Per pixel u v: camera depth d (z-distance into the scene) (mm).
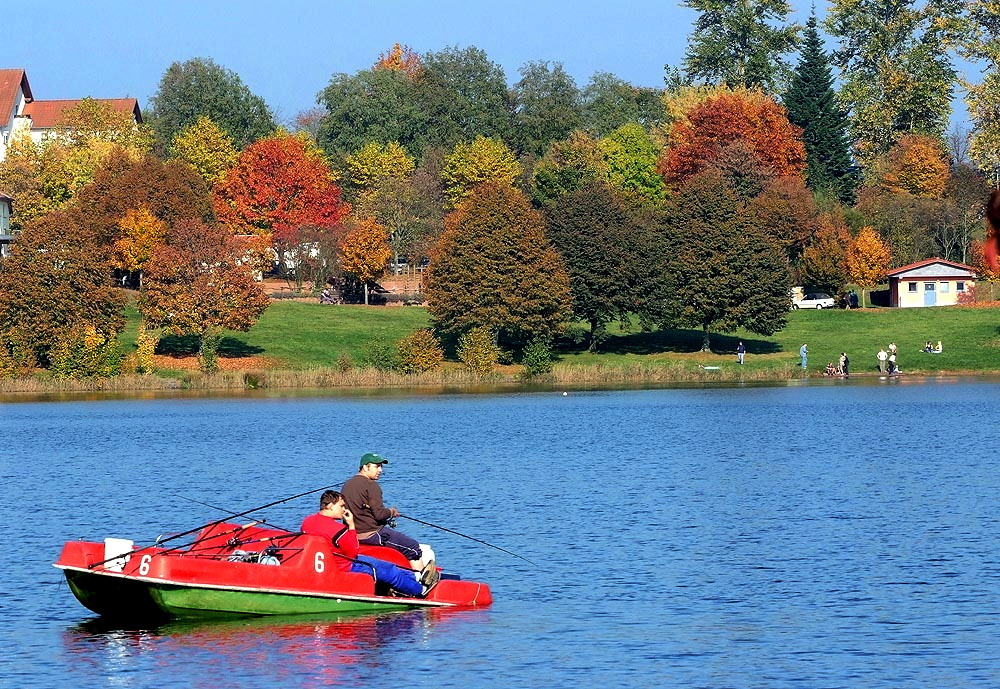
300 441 67500
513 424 76625
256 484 49500
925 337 128875
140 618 25094
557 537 36188
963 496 43188
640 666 22906
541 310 120438
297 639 24547
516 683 21938
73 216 134000
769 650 23891
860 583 29438
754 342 131750
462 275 119938
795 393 99250
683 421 77000
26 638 24859
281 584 25531
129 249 136875
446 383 114000
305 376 111625
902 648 23906
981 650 23672
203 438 69625
